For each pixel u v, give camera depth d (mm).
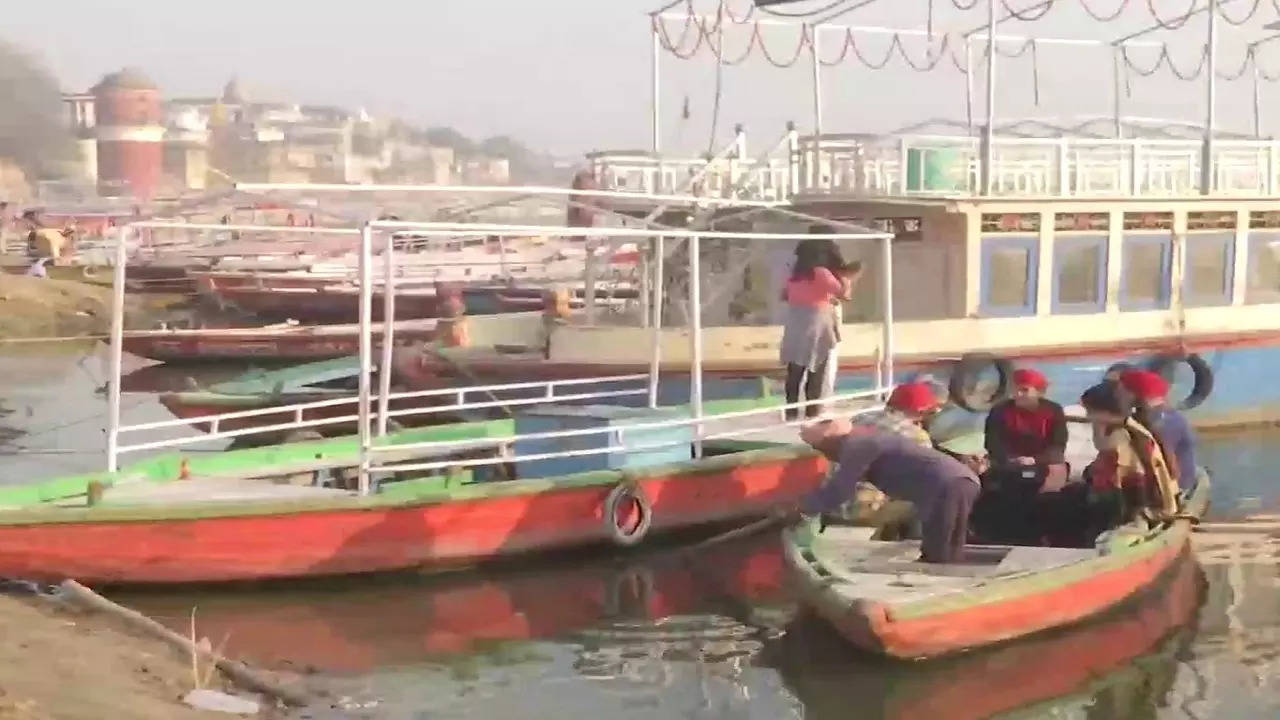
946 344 19250
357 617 12102
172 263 39438
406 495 12977
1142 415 13250
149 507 12039
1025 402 13570
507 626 11961
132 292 38875
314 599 12547
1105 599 11680
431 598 12742
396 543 12977
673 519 14688
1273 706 10188
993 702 10219
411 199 15297
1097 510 13156
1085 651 11367
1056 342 19938
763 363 18922
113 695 8867
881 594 10555
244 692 9789
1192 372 20797
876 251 20344
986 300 19797
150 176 116875
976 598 10602
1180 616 12312
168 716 8727
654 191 22812
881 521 13039
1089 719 9953
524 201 15672
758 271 21266
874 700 10250
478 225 13141
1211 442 20750
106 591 12102
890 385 17203
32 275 41094
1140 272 20906
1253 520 15945
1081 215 20344
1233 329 21188
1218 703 10250
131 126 115750
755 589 13188
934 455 11766
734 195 21125
